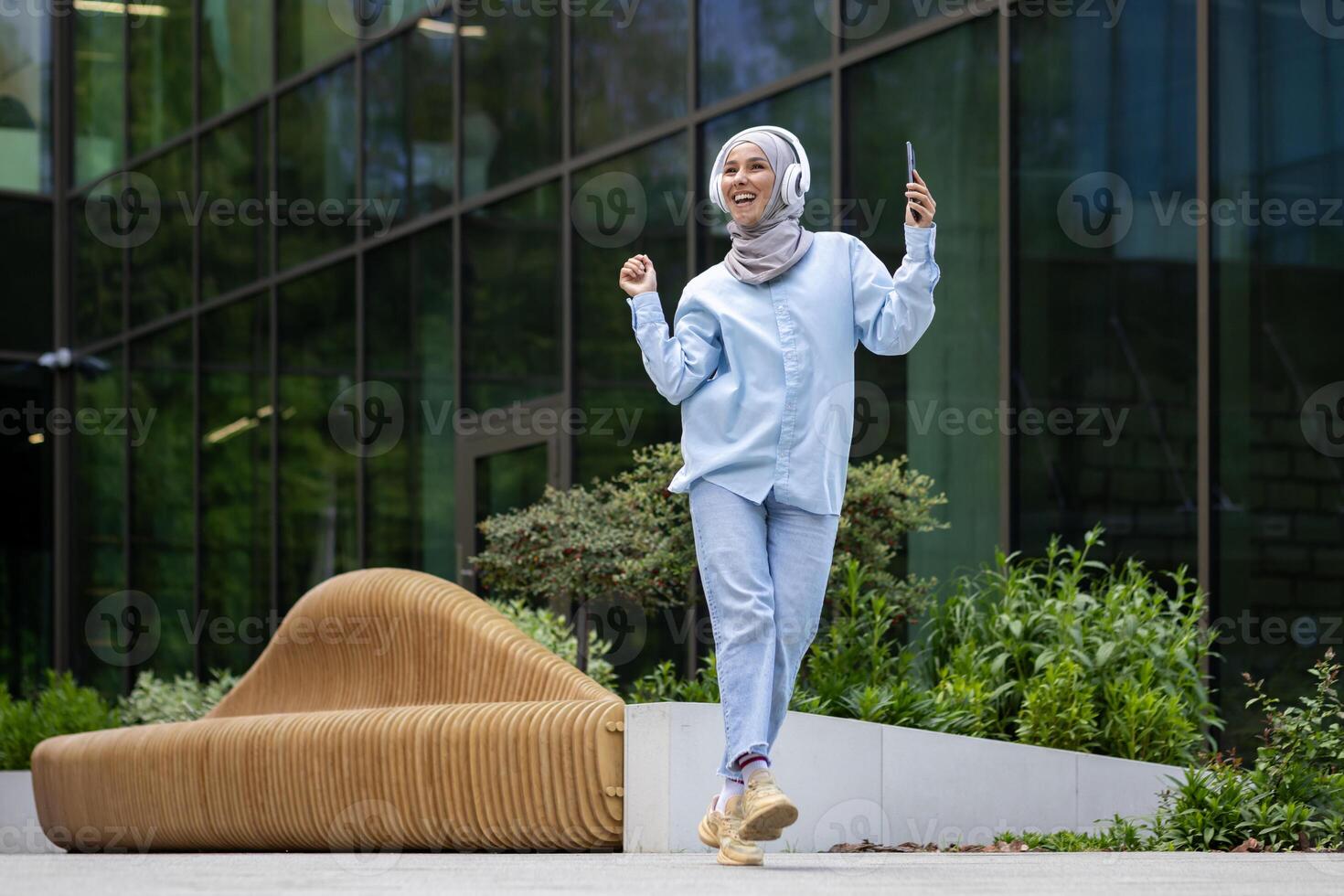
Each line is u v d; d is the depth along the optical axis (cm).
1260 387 1677
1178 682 1574
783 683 891
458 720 1294
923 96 2027
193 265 3478
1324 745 1361
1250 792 1314
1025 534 1878
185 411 3494
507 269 2642
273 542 3144
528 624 1895
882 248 2061
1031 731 1487
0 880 693
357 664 1580
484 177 2706
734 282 903
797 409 879
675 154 2344
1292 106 1670
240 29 3384
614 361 2411
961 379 1969
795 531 886
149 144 3672
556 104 2570
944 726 1467
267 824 1498
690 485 892
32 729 2542
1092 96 1848
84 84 3941
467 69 2755
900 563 2011
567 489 2453
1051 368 1869
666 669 1786
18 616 3838
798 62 2178
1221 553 1700
